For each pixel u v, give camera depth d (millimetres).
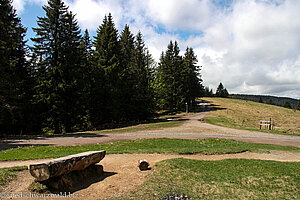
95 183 6910
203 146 13945
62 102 25750
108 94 31109
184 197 5816
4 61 22500
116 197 5742
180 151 11727
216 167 8617
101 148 12789
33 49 25609
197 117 39000
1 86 22125
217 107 63969
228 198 5766
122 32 40625
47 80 25969
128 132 21359
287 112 60688
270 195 5992
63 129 27438
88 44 40125
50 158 9859
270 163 9250
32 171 5902
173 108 52531
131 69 37188
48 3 26453
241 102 83312
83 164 7039
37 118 27859
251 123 39500
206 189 6395
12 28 24953
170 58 50000
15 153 11133
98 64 31156
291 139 18172
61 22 26984
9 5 25500
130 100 35438
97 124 32312
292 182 6887
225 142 15188
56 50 25844
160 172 7930
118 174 7922
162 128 24281
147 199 5621
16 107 23578
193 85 53844
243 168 8477
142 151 11711
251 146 13773
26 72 27859
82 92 29094
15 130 28391
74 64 27859
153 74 43281
